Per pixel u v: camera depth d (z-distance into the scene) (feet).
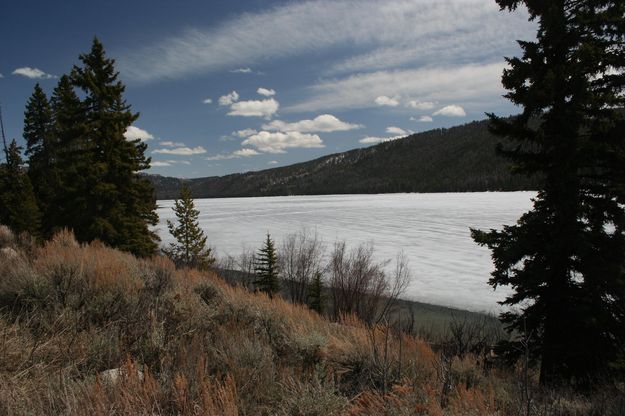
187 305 18.67
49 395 9.10
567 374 26.73
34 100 118.83
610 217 27.27
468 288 105.60
